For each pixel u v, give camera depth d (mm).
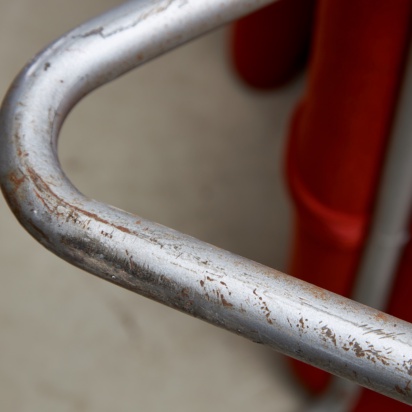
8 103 416
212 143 1486
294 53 1457
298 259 938
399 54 618
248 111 1519
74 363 1305
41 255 1373
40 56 427
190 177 1449
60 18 1614
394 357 353
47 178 394
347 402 1153
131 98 1529
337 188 763
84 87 430
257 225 1402
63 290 1350
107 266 379
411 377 352
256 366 1301
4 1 1629
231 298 366
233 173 1453
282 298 363
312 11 1373
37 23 1606
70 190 393
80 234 381
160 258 373
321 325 359
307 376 1176
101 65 430
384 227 770
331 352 358
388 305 917
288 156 848
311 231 831
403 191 717
